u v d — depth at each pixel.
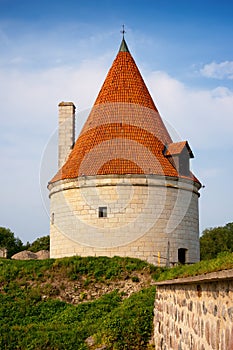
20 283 27.06
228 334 6.92
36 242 75.69
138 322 17.23
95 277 27.75
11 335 19.41
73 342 18.28
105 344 16.91
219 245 67.88
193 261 34.31
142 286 26.91
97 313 23.02
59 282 27.25
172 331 12.12
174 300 11.91
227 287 7.03
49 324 21.95
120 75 36.12
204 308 8.55
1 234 76.44
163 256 32.31
